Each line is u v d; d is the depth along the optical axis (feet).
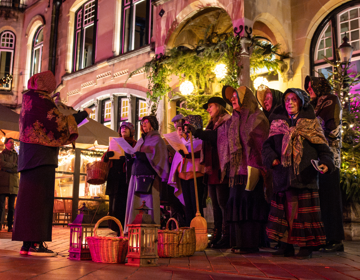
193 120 18.07
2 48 63.57
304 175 12.38
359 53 30.19
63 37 55.62
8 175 27.73
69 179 35.24
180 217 19.85
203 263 11.39
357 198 21.59
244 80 26.99
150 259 10.57
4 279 7.36
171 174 18.16
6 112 30.27
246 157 14.33
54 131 12.75
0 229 28.53
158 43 33.63
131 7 47.98
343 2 30.45
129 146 17.20
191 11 31.76
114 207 20.17
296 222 12.55
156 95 32.94
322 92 15.34
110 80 46.96
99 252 11.03
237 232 14.29
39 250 12.72
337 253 14.25
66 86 52.80
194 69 31.83
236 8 28.09
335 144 14.79
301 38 31.71
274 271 9.82
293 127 12.80
